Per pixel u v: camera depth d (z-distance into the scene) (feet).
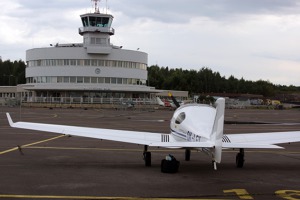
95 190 28.19
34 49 268.82
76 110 198.29
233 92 574.97
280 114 192.34
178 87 483.10
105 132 38.99
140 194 27.12
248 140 37.27
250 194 27.55
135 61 272.10
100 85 256.32
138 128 91.45
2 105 268.00
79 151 51.24
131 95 270.46
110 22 263.70
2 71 504.02
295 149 57.82
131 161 43.11
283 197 26.78
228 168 39.04
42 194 26.78
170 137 39.42
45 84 257.96
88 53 256.93
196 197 26.50
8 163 40.29
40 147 54.65
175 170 35.68
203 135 33.32
